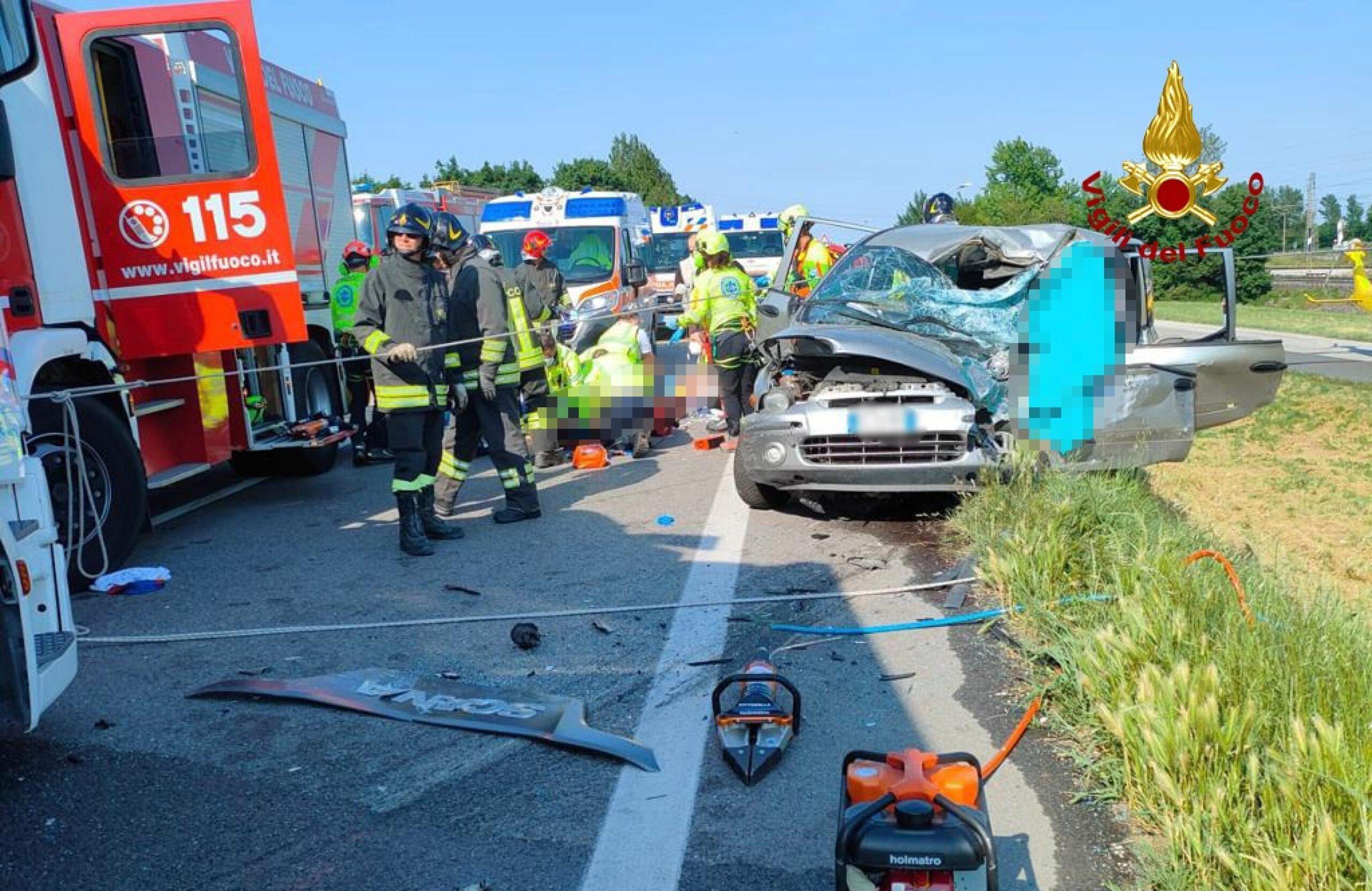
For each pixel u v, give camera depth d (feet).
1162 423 21.61
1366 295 66.90
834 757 12.27
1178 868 9.41
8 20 13.42
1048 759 12.02
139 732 13.42
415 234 20.65
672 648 15.80
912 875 7.97
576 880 9.99
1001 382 21.97
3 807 11.55
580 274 50.62
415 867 10.28
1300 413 39.91
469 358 23.47
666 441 35.70
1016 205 179.63
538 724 13.12
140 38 22.66
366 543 22.95
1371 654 12.19
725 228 84.12
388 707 13.79
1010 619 16.02
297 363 30.40
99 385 20.74
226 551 22.72
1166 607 13.29
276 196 22.89
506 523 24.16
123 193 22.34
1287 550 22.53
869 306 24.00
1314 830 9.07
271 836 10.89
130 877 10.23
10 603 11.25
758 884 9.85
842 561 20.06
